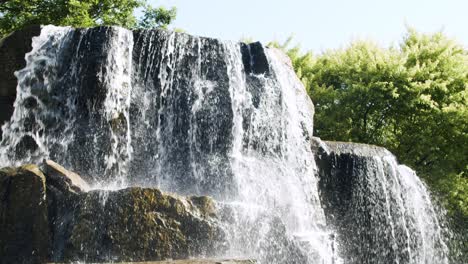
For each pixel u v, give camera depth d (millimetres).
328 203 13234
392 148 24141
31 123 11391
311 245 10828
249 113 12203
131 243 7840
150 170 11258
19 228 8016
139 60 11922
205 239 8094
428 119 23031
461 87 23906
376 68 23812
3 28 23234
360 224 13391
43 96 11508
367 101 23438
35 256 7930
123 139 11219
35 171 8250
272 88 12695
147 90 11797
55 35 11867
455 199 22953
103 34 11602
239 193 11328
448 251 19094
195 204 8266
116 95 11398
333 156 13602
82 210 8023
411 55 24953
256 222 8688
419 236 14562
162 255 7840
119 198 8055
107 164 10930
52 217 8180
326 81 28859
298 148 12836
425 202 15133
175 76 12031
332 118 23828
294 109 13188
